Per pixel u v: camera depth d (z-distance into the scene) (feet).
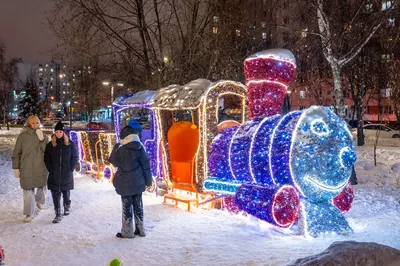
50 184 25.22
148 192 33.30
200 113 27.25
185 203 29.17
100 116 190.29
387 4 39.34
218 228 23.04
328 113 22.03
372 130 111.55
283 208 21.25
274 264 16.62
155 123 32.07
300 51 50.67
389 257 13.94
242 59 51.16
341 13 41.52
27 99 228.43
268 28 44.16
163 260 18.10
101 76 54.85
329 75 78.13
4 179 41.37
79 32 49.75
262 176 22.99
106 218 25.91
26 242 21.04
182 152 29.40
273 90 25.53
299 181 21.11
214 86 27.22
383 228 22.20
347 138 21.95
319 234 21.17
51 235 22.29
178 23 51.93
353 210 26.63
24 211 25.50
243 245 19.75
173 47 52.11
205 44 50.03
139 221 21.89
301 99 124.98
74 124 169.89
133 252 19.30
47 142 26.71
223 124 30.30
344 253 13.67
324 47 38.29
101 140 40.65
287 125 22.34
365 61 71.26
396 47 65.67
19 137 25.84
